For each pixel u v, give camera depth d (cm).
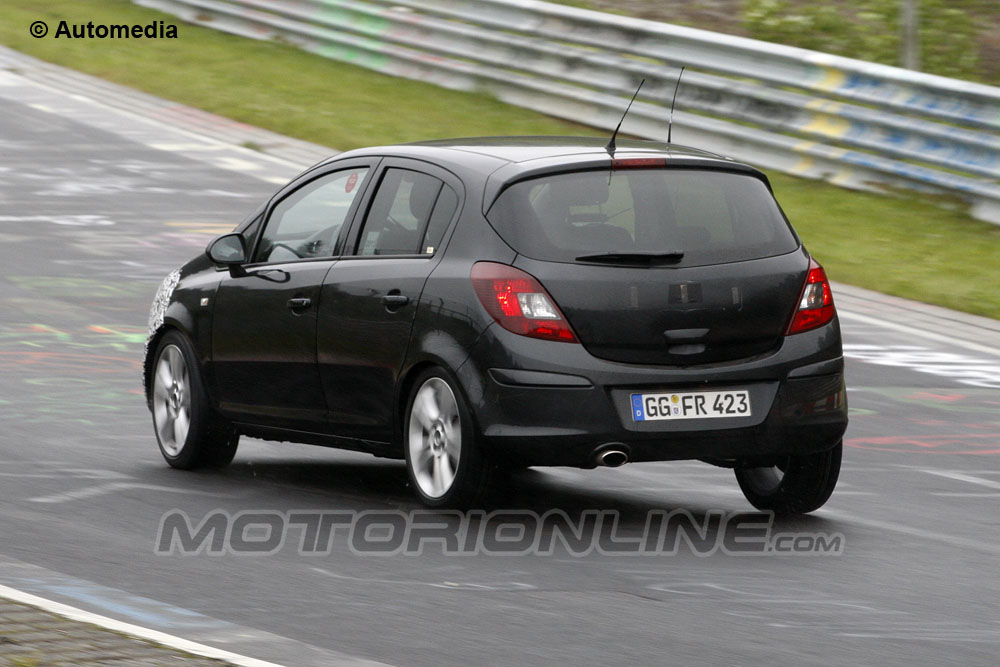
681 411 2666
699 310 2691
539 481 3212
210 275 3250
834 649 2036
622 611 2198
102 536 2583
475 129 8012
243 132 8206
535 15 8350
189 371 3225
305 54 9944
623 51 7856
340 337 2905
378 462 3428
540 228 2692
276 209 3172
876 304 5409
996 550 2703
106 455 3319
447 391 2717
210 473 3209
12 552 2445
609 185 2752
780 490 2934
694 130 7512
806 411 2755
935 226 6372
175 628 2033
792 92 7206
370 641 2009
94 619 1938
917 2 8812
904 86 6662
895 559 2606
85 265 5650
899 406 4144
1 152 7706
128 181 7194
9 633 1853
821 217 6481
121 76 9494
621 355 2656
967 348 4872
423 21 9100
